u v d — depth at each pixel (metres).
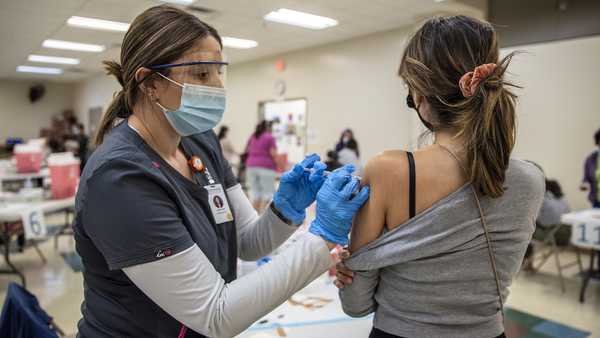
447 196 0.71
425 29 0.78
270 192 6.09
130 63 0.80
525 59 4.95
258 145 6.05
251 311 0.74
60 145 8.15
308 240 0.78
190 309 0.71
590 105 4.50
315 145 7.30
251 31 6.26
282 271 0.75
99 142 0.89
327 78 7.02
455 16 0.78
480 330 0.74
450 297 0.72
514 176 0.74
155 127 0.85
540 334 2.73
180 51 0.79
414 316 0.74
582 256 4.56
